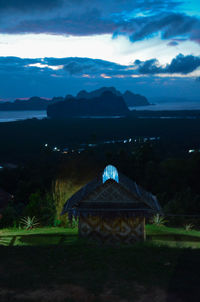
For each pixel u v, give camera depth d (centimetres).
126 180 1335
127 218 1158
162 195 3031
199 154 4197
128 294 532
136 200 1157
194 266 672
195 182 4047
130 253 783
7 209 1928
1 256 772
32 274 638
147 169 4466
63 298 518
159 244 1004
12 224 1825
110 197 1161
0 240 1254
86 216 1170
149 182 4294
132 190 1168
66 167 2802
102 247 885
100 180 1245
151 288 557
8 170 6600
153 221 1697
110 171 1203
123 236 1154
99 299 513
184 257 742
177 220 2139
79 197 1196
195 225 2088
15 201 4350
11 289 560
